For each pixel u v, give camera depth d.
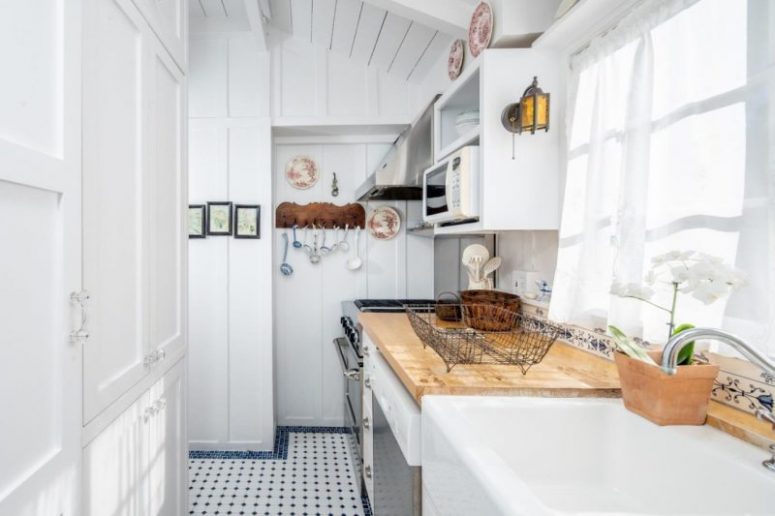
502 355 1.28
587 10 1.14
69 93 0.83
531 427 0.96
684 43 0.90
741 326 0.79
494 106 1.39
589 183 1.16
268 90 2.70
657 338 0.96
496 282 2.05
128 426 1.09
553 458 0.96
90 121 0.91
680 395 0.84
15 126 0.69
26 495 0.71
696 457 0.77
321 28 2.51
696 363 0.88
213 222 2.66
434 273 3.01
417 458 1.02
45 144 0.77
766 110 0.75
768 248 0.74
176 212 1.44
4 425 0.67
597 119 1.14
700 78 0.87
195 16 2.65
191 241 2.68
